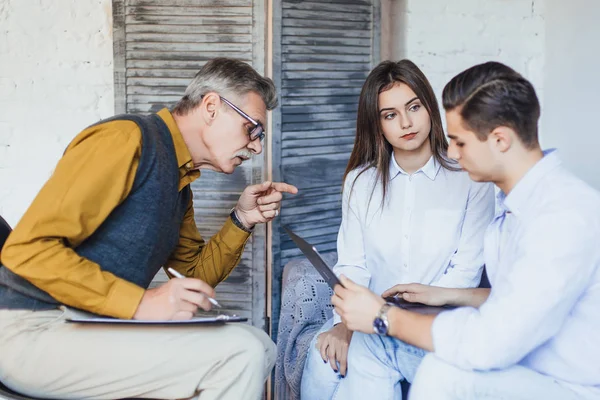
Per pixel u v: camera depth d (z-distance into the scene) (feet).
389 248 7.96
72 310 6.30
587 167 10.87
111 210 6.22
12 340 6.13
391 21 11.12
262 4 9.45
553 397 5.71
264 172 9.76
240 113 6.88
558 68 11.25
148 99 9.64
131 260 6.47
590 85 10.71
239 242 7.95
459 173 7.79
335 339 7.71
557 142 11.37
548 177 5.74
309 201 10.23
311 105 10.09
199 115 6.92
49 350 6.08
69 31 10.23
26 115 10.25
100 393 6.17
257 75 7.07
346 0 10.24
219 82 6.87
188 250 7.95
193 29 9.53
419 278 7.91
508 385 5.71
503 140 5.73
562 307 5.49
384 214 7.97
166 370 6.10
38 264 5.91
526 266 5.48
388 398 7.02
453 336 5.67
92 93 10.33
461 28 11.18
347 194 8.23
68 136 10.35
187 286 6.14
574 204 5.54
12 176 10.34
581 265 5.46
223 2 9.48
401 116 7.53
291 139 9.94
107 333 6.17
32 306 6.28
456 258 7.80
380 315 5.97
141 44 9.56
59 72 10.26
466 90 5.71
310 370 7.88
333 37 10.18
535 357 5.98
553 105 11.39
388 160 7.95
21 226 5.97
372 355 7.09
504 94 5.61
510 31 11.44
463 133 5.82
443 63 11.14
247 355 6.12
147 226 6.48
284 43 9.73
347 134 10.55
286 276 9.52
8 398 6.00
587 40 10.71
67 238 6.14
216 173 9.70
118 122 6.47
